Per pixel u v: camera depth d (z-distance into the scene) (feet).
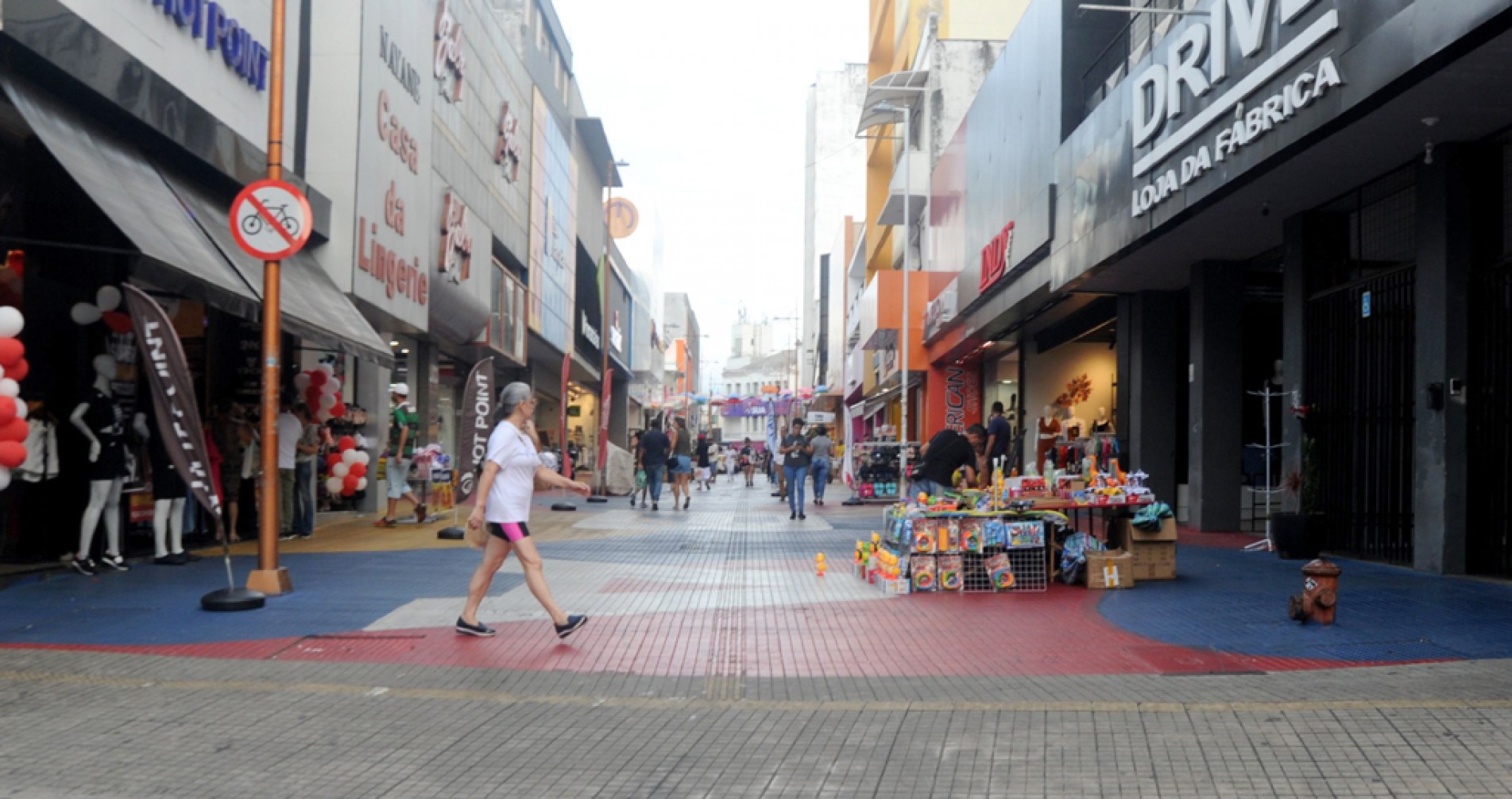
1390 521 36.94
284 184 30.89
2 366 27.94
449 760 16.26
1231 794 14.49
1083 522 56.54
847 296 168.76
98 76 32.45
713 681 21.56
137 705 19.17
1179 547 44.88
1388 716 17.93
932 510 34.01
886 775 15.52
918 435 117.80
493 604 30.40
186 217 37.22
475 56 80.43
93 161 32.42
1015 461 84.48
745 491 111.96
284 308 37.60
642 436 76.69
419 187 64.59
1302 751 16.25
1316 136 31.99
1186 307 58.08
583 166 148.56
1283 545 39.81
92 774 15.35
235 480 45.55
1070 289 57.98
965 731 17.66
